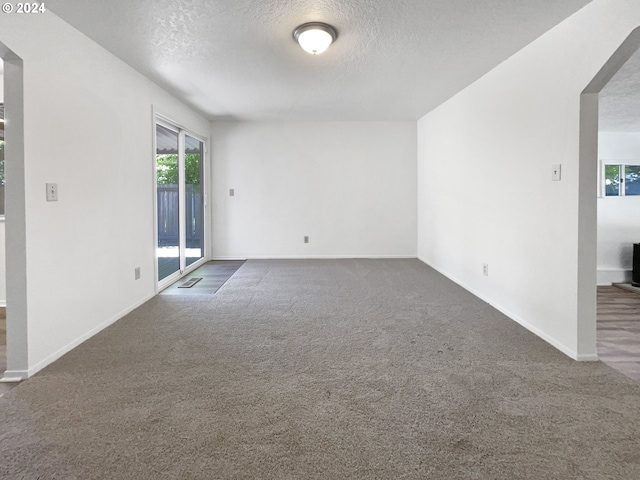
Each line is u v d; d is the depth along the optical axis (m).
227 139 6.14
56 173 2.38
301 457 1.43
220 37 2.78
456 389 1.95
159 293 4.00
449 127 4.67
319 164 6.21
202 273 5.07
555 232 2.54
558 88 2.48
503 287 3.27
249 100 4.68
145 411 1.75
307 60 3.27
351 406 1.79
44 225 2.28
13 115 2.10
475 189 3.88
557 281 2.52
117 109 3.15
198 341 2.63
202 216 5.99
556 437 1.55
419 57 3.18
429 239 5.61
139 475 1.34
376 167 6.23
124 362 2.29
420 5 2.32
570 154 2.37
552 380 2.04
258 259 6.19
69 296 2.51
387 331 2.81
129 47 2.93
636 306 3.80
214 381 2.04
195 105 4.96
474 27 2.60
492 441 1.52
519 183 2.99
